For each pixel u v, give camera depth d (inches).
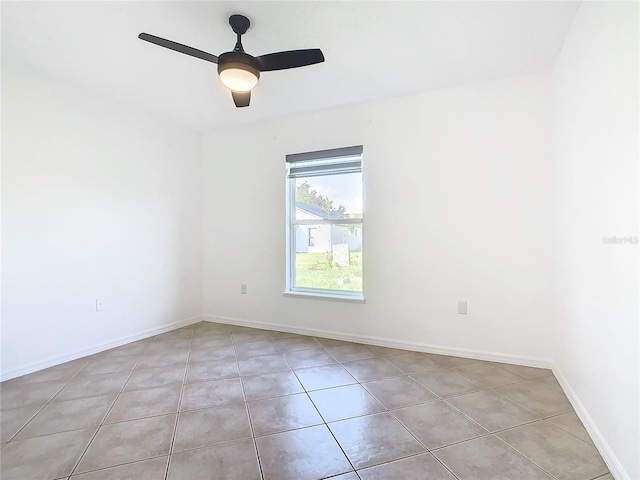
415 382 93.0
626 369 52.6
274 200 144.6
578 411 75.1
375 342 125.3
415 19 76.9
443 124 113.6
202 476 56.9
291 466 59.3
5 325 95.0
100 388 89.9
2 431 69.9
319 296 135.0
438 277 115.4
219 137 156.3
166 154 144.1
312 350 119.7
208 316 160.6
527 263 103.8
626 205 52.3
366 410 78.2
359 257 132.0
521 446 64.5
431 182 115.7
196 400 83.3
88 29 80.7
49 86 104.6
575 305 78.0
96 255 118.1
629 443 51.7
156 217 139.9
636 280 49.4
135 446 64.9
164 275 143.3
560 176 90.1
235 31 78.4
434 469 58.3
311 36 83.4
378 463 60.0
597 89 63.4
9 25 79.0
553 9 73.4
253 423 72.9
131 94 118.1
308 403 81.6
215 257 158.7
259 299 148.9
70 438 67.4
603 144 60.8
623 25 52.6
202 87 112.5
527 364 104.1
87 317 115.2
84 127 114.2
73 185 111.3
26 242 99.4
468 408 78.7
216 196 157.8
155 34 82.7
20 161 98.1
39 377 96.7
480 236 109.5
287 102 124.3
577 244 76.1
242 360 110.4
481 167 108.9
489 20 77.2
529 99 102.6
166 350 120.2
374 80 107.0
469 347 111.7
